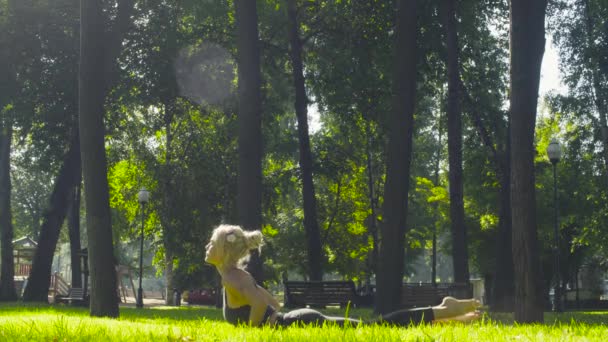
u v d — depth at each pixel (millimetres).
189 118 34875
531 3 13164
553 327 7680
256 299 6293
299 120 30781
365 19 29156
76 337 6125
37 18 28953
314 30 31672
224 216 38375
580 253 46469
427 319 6312
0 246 35781
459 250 26594
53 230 32188
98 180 14445
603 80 35688
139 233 47250
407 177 18562
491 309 26719
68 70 29281
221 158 38406
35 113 30469
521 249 12852
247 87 20797
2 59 28875
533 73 13133
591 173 40219
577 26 35844
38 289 31922
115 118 31656
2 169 36125
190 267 42281
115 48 28547
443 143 54438
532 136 13078
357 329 5988
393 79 18750
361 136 35500
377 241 44031
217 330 6402
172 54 30203
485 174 32938
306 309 6527
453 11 27297
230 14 30688
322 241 42812
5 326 7109
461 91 30203
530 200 12906
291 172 37062
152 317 15625
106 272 14320
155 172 39031
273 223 46875
